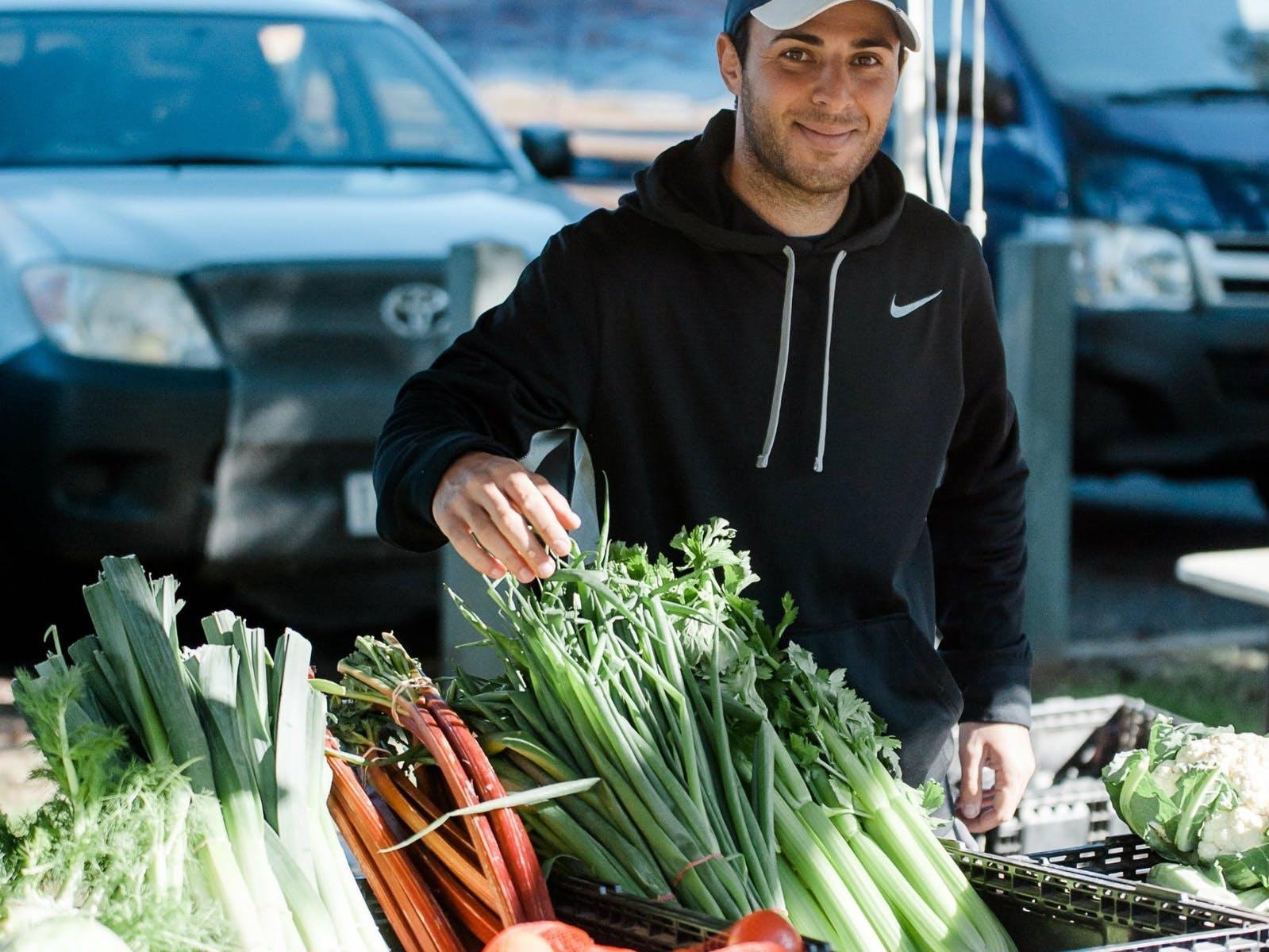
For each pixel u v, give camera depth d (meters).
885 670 2.52
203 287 4.88
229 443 4.89
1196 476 6.49
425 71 6.00
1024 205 6.30
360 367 5.04
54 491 4.78
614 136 9.85
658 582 2.12
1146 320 6.16
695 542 2.16
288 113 5.65
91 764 1.70
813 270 2.47
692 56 10.01
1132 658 5.87
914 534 2.60
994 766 2.65
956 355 2.63
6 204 5.00
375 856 1.93
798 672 2.08
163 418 4.81
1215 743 2.18
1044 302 5.49
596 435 2.54
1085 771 3.13
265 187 5.30
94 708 1.85
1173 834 2.12
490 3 10.12
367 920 1.80
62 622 5.53
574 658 2.02
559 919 1.84
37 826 1.68
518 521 2.04
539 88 9.89
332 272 4.99
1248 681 5.60
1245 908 1.99
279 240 5.02
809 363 2.50
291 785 1.84
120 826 1.67
